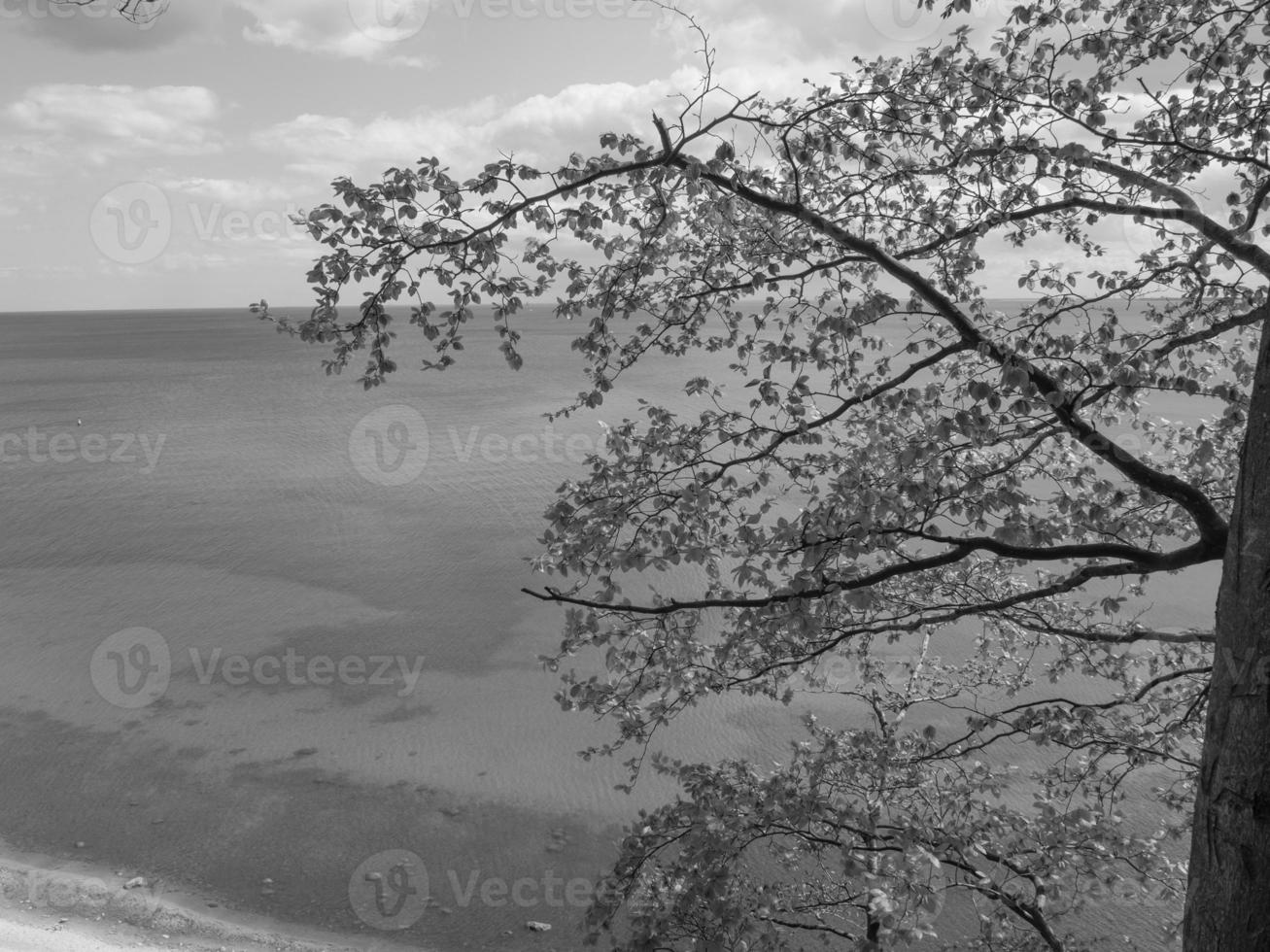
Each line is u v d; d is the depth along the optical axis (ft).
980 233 20.88
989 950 23.98
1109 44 20.88
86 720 75.92
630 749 70.03
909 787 24.84
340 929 51.29
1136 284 23.06
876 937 17.43
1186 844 50.72
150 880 55.72
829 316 20.42
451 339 18.12
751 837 21.43
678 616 24.11
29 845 59.16
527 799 64.23
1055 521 22.30
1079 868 24.45
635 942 20.79
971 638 81.30
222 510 146.51
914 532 18.47
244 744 72.02
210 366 449.06
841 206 22.56
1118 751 25.80
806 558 18.30
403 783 66.54
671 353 22.59
